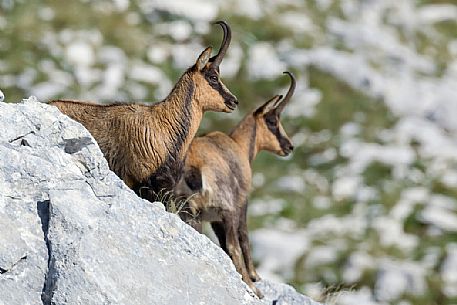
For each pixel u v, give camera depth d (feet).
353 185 202.18
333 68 231.91
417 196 201.46
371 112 226.17
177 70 220.02
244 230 98.27
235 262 94.32
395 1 278.05
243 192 98.73
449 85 246.27
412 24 270.87
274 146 107.04
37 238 68.03
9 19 220.43
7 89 199.11
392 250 183.52
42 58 210.79
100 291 66.03
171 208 87.56
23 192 70.13
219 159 96.84
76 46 216.54
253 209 189.88
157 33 229.45
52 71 207.51
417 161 212.84
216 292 71.51
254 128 105.60
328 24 254.47
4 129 73.10
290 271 171.42
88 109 88.12
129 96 206.49
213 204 94.68
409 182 206.49
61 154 73.97
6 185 69.72
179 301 69.15
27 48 212.43
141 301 67.51
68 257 66.69
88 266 66.59
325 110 221.46
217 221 96.58
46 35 217.97
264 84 221.46
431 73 249.96
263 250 175.63
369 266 174.50
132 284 67.92
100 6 232.73
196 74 89.56
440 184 206.49
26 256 66.90
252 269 97.09
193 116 89.15
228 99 90.58
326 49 240.12
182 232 73.41
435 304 170.30
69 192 70.79
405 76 242.37
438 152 217.97
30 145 73.61
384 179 206.08
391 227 190.08
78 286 65.72
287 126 215.92
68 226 68.59
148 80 213.05
